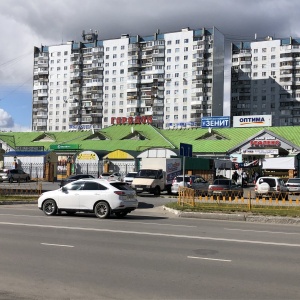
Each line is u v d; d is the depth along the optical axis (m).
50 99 133.00
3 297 5.68
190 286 6.21
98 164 50.09
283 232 12.64
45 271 7.07
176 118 117.00
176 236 11.16
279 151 49.91
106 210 15.59
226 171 46.47
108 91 125.69
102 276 6.76
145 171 31.73
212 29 114.94
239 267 7.48
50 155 54.50
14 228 12.40
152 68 119.81
